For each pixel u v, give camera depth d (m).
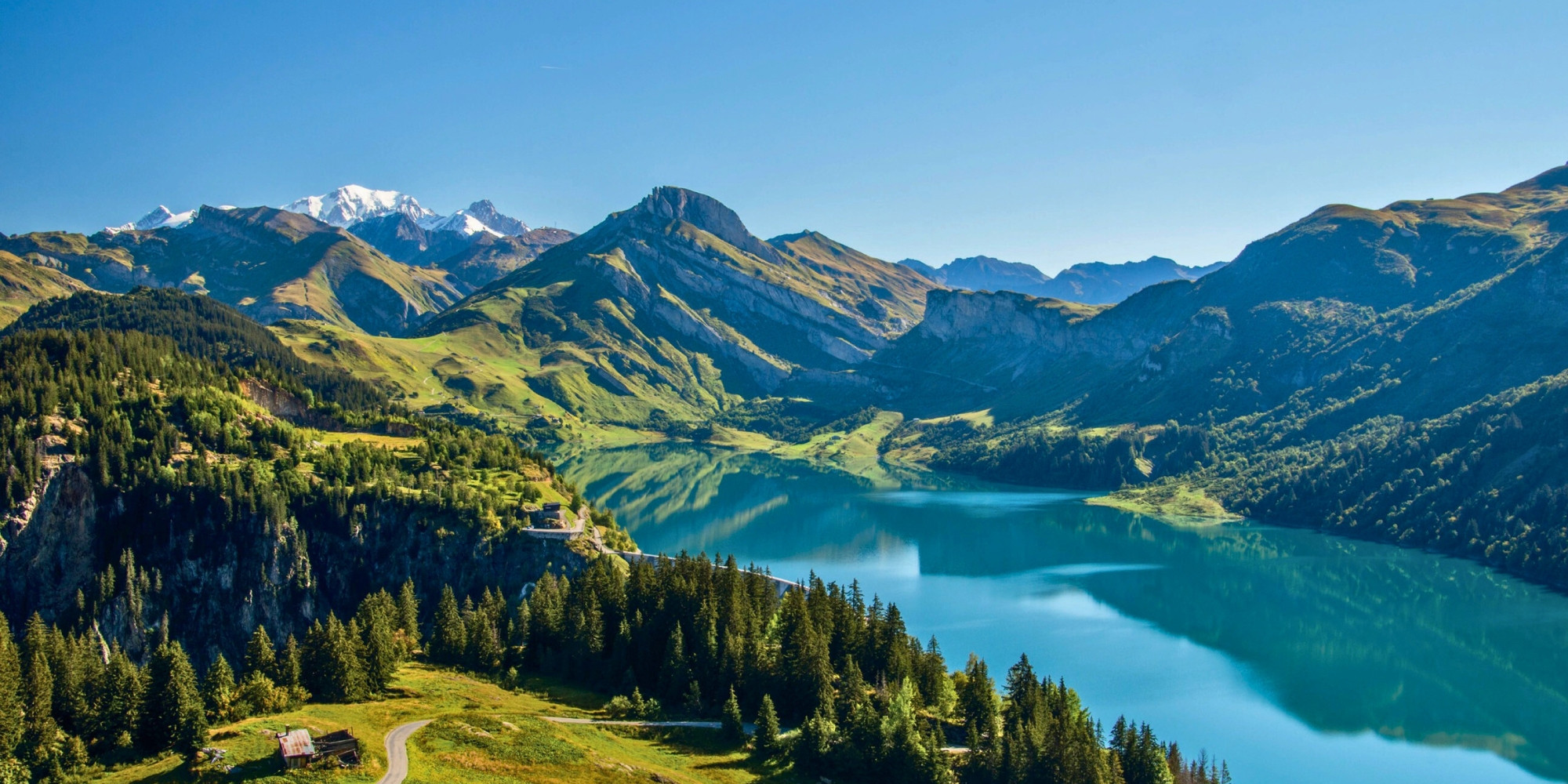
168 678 118.56
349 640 143.50
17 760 108.12
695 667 154.38
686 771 123.69
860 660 157.88
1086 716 144.75
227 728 115.69
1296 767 155.75
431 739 117.31
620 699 144.38
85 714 120.06
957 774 130.75
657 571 184.25
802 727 133.12
